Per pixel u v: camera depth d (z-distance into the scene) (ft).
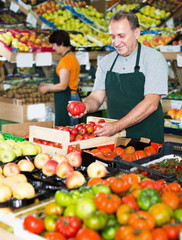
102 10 21.13
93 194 4.62
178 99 14.47
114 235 3.89
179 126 13.70
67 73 13.57
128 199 4.31
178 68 16.20
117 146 8.55
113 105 9.47
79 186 5.48
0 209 5.07
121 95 9.18
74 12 19.29
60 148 7.98
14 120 15.88
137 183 5.04
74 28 18.52
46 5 18.75
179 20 19.10
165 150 7.60
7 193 5.38
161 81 8.45
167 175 5.73
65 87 13.66
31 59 13.88
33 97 15.96
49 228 4.33
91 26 19.33
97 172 5.96
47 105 16.29
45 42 15.38
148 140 8.33
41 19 18.02
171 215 4.00
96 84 9.90
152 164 6.82
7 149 7.21
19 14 18.15
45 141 8.41
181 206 4.39
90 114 16.57
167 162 6.91
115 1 20.31
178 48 14.39
